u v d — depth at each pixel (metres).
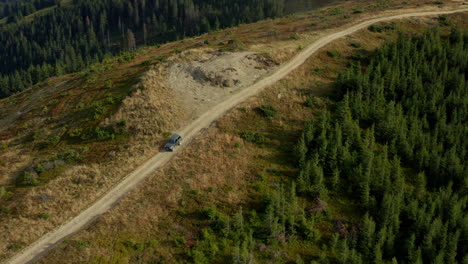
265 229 41.62
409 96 61.31
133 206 44.12
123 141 54.25
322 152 49.06
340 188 47.19
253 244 40.09
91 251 39.00
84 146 54.22
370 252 40.38
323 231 42.97
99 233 40.94
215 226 42.09
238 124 57.12
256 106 60.53
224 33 102.38
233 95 63.75
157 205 44.44
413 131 53.81
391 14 97.81
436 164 49.25
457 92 61.47
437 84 61.94
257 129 56.59
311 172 47.47
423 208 42.69
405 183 48.94
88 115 60.28
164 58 74.19
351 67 67.94
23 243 40.53
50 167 50.81
